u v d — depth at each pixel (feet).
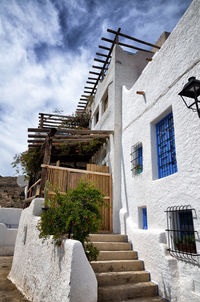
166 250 13.79
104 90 33.50
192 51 14.66
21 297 15.07
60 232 13.20
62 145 33.06
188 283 11.90
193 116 13.60
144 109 20.48
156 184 16.70
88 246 14.15
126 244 18.28
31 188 32.14
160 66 18.54
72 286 10.01
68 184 23.81
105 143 29.78
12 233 31.50
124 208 22.35
